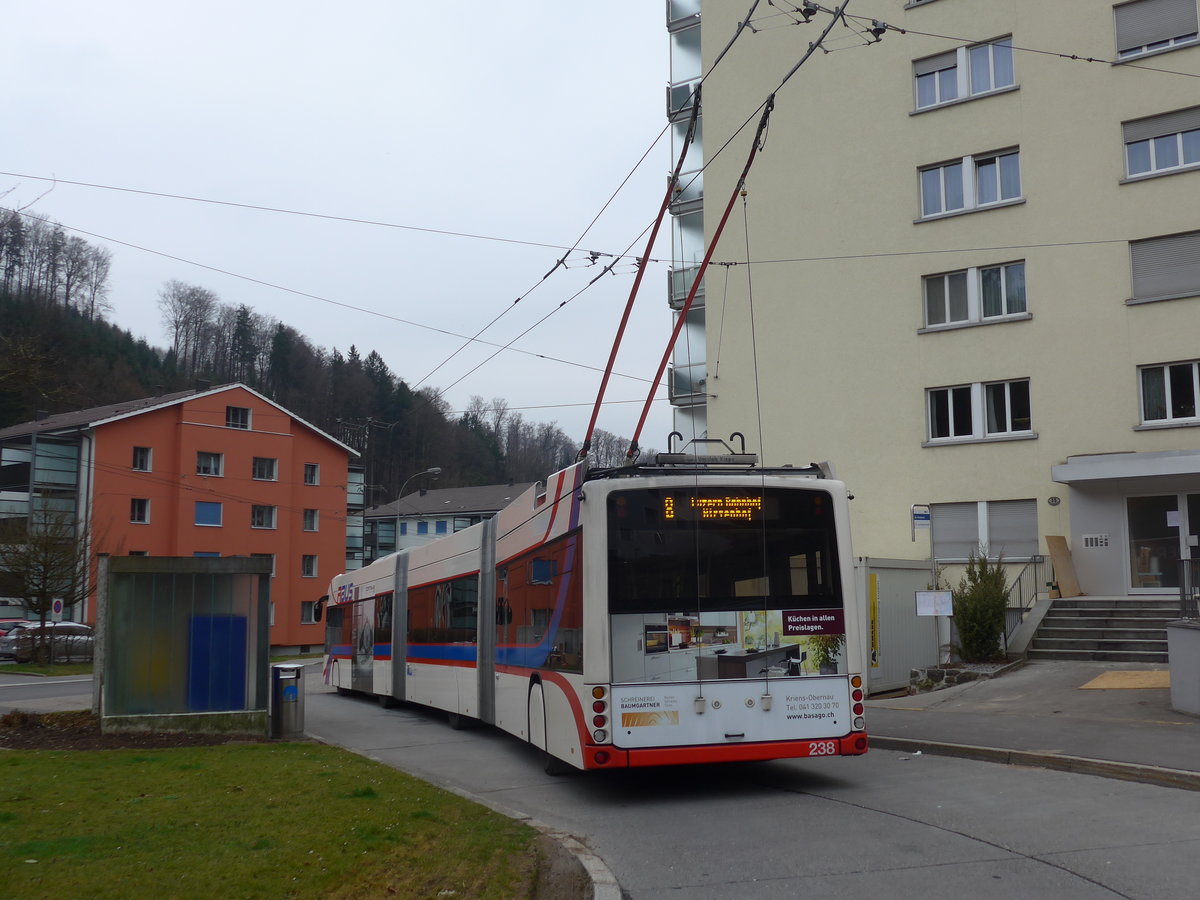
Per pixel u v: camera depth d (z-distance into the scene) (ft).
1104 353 80.38
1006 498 83.15
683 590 33.04
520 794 35.19
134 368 225.35
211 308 279.28
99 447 174.60
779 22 97.96
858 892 21.50
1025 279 84.48
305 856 23.17
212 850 23.65
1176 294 78.28
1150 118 80.64
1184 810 28.27
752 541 33.73
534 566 40.32
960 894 20.99
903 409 88.53
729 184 99.91
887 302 90.17
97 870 21.67
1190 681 44.16
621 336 40.86
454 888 20.92
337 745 45.80
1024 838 25.58
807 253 94.43
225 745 44.70
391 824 26.66
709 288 99.60
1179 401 78.07
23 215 57.57
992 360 84.89
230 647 48.42
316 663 157.17
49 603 128.98
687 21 108.47
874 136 92.07
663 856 25.49
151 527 179.73
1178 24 79.92
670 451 37.88
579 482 34.63
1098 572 78.33
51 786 32.55
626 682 32.27
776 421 94.58
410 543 270.46
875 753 41.57
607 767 31.78
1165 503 76.84
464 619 52.54
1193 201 78.18
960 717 47.62
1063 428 81.35
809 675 33.40
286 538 196.13
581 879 22.12
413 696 62.08
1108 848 24.26
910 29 90.68
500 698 45.32
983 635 64.03
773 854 25.18
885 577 61.82
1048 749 37.42
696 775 38.19
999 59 87.20
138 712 47.19
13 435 175.01
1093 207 81.82
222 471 188.55
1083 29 83.20
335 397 223.51
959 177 88.48
